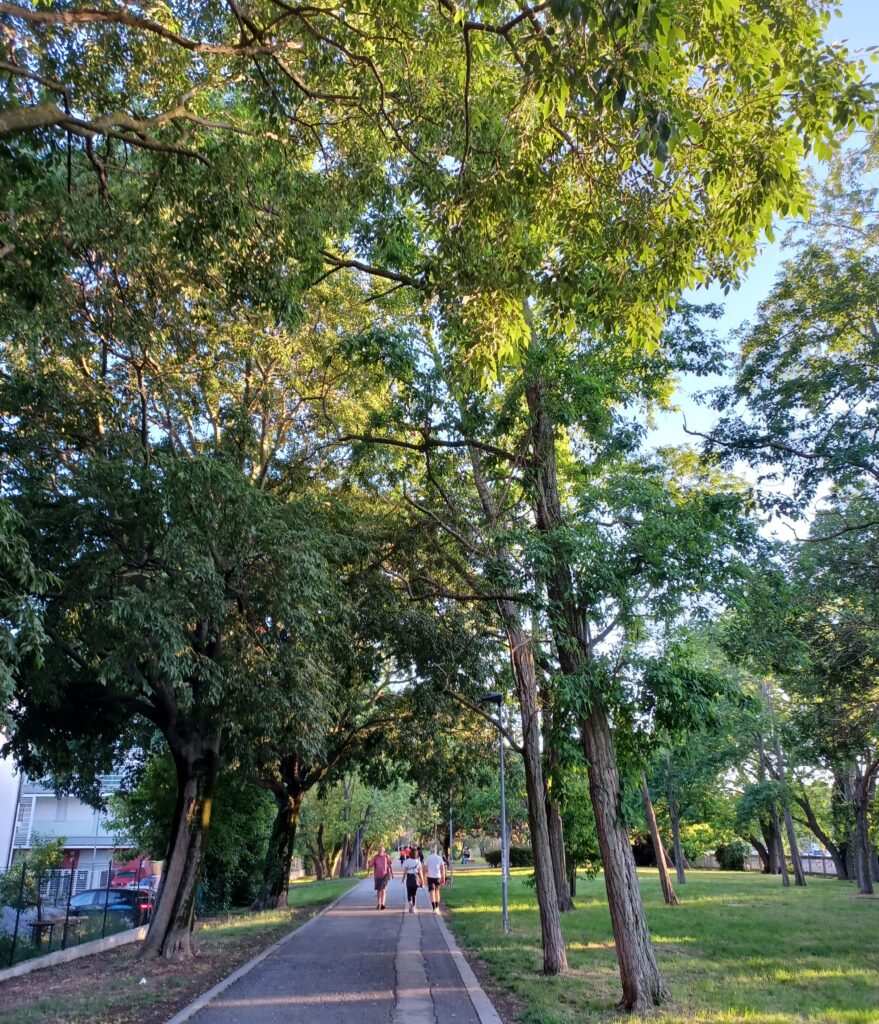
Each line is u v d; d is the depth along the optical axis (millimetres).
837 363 14344
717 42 6949
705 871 58906
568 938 16141
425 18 8633
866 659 15227
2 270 8297
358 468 15430
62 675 12477
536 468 11789
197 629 12664
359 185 10375
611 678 10055
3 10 6258
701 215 8414
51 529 10719
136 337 10945
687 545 9758
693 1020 8484
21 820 42281
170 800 23750
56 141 8445
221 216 9320
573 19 5477
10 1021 9117
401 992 10828
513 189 8383
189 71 9992
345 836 49969
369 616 15742
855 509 15555
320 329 14617
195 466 10102
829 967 12273
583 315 10086
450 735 22625
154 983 11742
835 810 38062
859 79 6965
